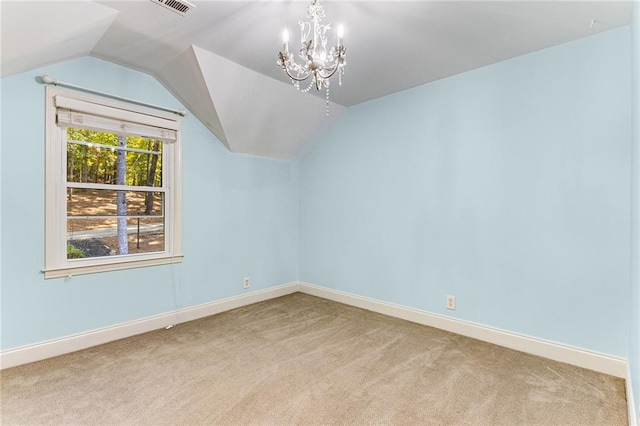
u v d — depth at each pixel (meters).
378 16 2.00
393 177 3.34
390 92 3.30
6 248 2.23
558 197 2.37
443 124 2.96
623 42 2.12
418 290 3.16
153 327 2.95
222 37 2.30
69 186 2.53
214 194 3.42
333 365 2.29
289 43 2.38
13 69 2.13
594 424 1.68
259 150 3.78
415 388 2.01
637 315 1.57
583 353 2.27
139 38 2.31
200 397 1.90
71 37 2.07
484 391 1.98
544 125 2.43
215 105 2.96
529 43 2.34
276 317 3.30
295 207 4.29
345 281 3.80
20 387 1.99
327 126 3.93
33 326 2.33
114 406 1.81
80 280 2.55
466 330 2.83
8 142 2.23
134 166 2.93
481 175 2.74
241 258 3.68
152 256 2.98
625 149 2.12
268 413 1.76
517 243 2.56
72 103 2.45
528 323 2.51
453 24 2.09
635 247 1.73
